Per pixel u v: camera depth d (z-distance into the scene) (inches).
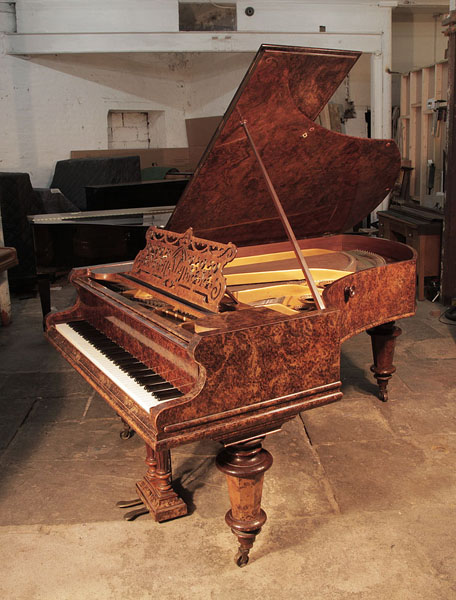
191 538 94.3
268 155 114.7
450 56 209.6
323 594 81.0
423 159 303.4
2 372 170.2
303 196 134.3
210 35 314.8
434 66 281.4
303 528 95.7
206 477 112.3
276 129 107.9
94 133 383.9
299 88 100.7
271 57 90.4
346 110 400.5
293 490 106.7
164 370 84.0
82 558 90.1
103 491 108.4
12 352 187.2
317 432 128.9
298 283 118.4
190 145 432.5
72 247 198.1
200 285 88.1
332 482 109.0
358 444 123.2
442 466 113.8
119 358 93.7
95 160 313.9
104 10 310.0
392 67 406.3
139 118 426.3
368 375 161.3
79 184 317.1
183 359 77.4
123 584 84.3
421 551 89.3
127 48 314.7
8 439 129.6
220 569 86.7
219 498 105.3
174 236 101.4
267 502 103.2
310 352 80.4
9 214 254.7
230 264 142.3
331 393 83.2
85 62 369.4
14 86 340.8
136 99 404.5
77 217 194.7
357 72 397.1
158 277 100.0
